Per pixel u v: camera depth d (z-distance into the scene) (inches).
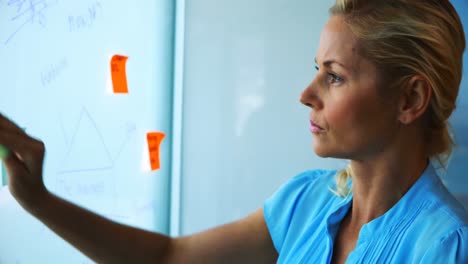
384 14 25.0
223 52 67.2
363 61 25.3
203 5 67.4
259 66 65.7
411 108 25.5
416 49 24.8
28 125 47.2
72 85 52.2
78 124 53.4
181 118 69.2
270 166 66.4
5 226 46.6
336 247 29.5
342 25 25.9
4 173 45.9
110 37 56.9
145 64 63.2
